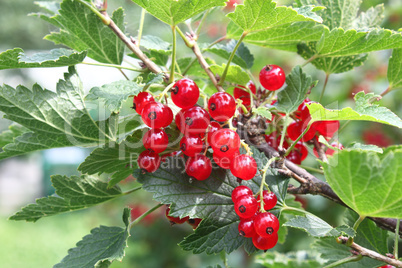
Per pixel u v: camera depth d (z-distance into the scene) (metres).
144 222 0.63
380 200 0.14
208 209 0.16
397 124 0.15
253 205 0.15
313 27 0.20
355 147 0.18
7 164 2.37
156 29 0.51
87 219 1.24
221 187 0.17
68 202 0.19
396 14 0.46
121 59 0.21
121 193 0.19
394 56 0.21
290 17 0.16
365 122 0.46
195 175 0.16
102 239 0.18
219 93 0.16
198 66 0.23
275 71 0.18
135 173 0.16
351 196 0.14
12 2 2.05
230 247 0.16
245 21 0.17
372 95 0.16
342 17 0.21
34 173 2.23
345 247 0.20
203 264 0.56
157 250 0.63
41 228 1.26
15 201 1.61
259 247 0.16
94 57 0.21
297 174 0.18
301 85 0.18
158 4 0.16
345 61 0.22
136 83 0.16
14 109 0.16
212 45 0.22
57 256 1.05
